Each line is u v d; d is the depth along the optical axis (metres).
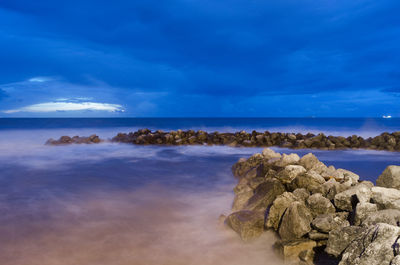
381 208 5.51
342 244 4.56
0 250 5.49
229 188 10.27
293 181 7.73
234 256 5.38
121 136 27.58
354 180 8.19
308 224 5.51
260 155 11.59
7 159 17.27
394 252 3.66
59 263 5.02
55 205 8.23
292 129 52.59
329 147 21.55
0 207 8.03
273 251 5.43
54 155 18.94
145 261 5.14
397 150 20.77
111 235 6.20
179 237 6.14
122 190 9.96
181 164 15.52
